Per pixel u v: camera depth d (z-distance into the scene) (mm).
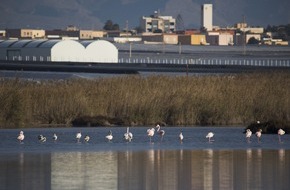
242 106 114750
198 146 87750
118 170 70625
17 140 93000
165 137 97000
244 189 62156
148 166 72750
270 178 66562
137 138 96000
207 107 113938
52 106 111375
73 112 111750
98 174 68500
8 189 62250
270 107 114625
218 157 78438
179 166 72750
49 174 68500
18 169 71000
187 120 113312
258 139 92938
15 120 109062
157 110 113625
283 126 101562
